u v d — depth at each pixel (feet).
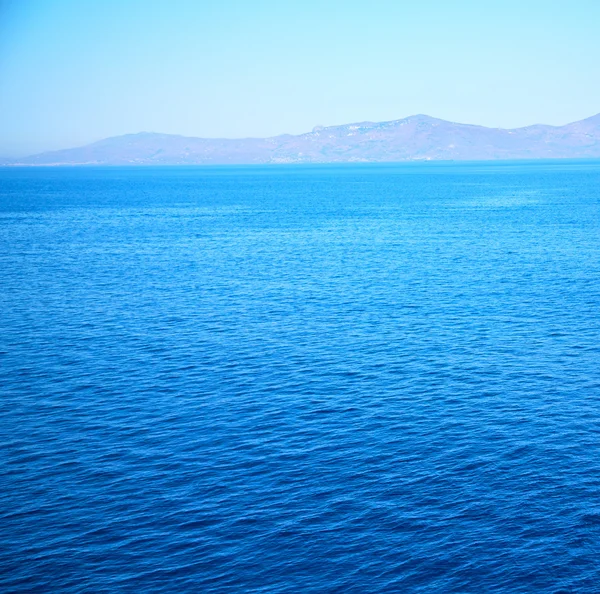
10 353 162.30
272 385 138.51
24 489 98.22
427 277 249.96
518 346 161.68
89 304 213.05
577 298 209.97
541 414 121.39
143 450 110.01
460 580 77.87
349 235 381.60
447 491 95.66
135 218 497.46
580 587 76.54
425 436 113.29
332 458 105.91
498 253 303.07
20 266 285.23
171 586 77.66
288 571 79.71
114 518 90.63
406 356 155.63
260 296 222.48
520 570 79.25
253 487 97.66
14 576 79.66
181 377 144.15
